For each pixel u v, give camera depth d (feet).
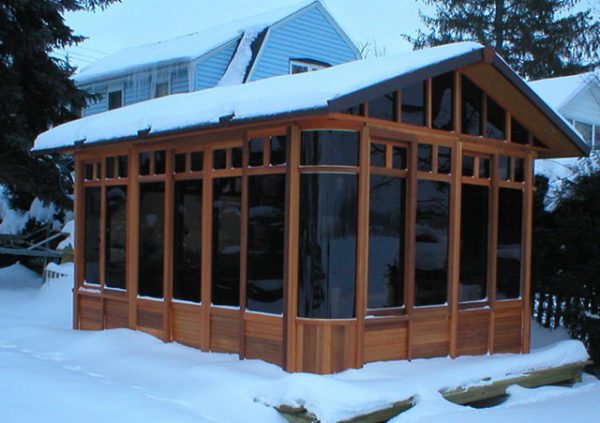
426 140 24.29
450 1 92.27
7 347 28.14
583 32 87.51
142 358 24.77
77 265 32.09
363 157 22.07
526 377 25.25
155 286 27.78
